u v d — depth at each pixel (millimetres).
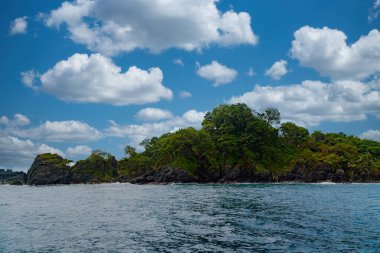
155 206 43531
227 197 58312
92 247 19812
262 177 149625
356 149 165000
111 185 144250
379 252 17891
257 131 162750
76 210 39812
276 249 18844
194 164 152250
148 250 19016
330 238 21422
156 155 175375
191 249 19141
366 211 35375
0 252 18828
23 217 33469
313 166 149000
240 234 23141
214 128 171000
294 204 43781
